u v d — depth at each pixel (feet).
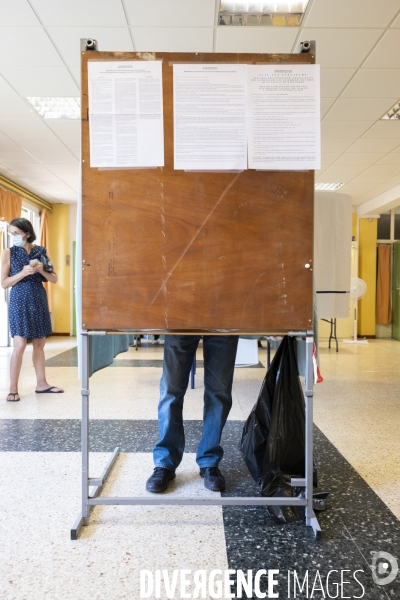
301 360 5.32
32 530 4.58
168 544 4.34
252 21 11.19
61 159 21.91
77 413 9.47
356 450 7.18
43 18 10.85
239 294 4.65
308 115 4.61
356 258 32.04
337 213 10.52
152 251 4.64
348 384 13.26
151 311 4.66
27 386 12.63
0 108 16.02
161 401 5.82
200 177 4.60
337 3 10.37
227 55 4.56
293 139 4.60
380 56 12.49
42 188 27.84
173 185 4.60
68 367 16.30
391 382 13.65
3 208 23.91
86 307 4.69
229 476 6.09
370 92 14.64
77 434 7.93
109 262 4.65
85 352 4.75
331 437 7.88
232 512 5.05
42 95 15.05
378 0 10.24
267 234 4.65
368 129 17.84
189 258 4.64
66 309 32.37
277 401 5.38
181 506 5.20
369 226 32.65
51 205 32.65
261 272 4.66
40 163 22.56
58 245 32.53
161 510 5.08
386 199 28.48
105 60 4.55
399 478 6.05
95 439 7.64
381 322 32.99
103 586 3.67
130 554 4.16
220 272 4.65
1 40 11.74
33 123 17.39
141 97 4.56
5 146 20.01
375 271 32.81
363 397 11.35
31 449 7.10
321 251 10.44
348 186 27.17
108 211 4.63
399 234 33.53
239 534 4.55
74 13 10.68
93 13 10.69
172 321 4.66
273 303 4.67
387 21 10.96
